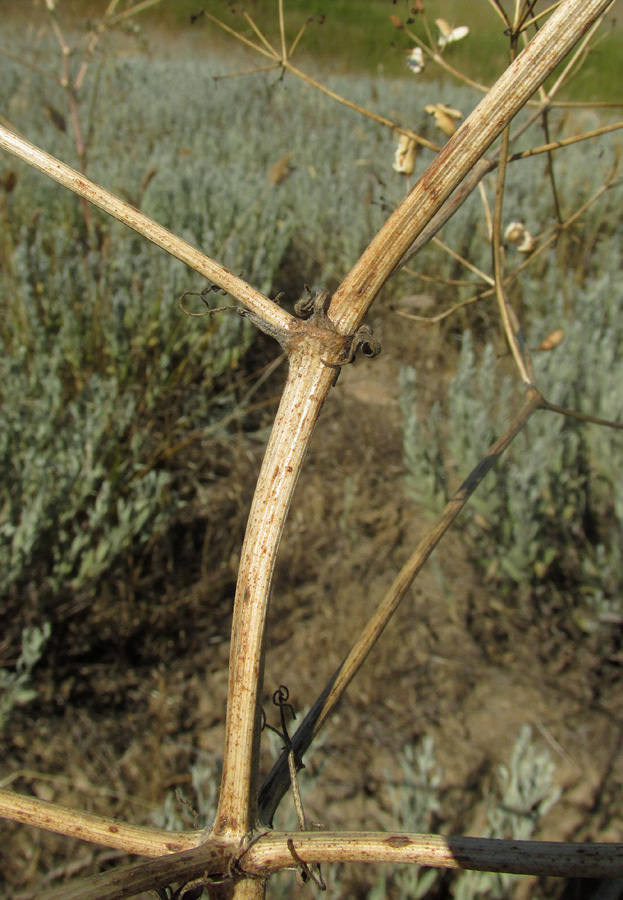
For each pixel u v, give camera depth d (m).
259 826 0.22
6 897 0.72
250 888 0.21
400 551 1.19
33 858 0.75
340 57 3.99
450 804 0.85
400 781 0.88
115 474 1.06
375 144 2.52
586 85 3.17
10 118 2.37
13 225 1.62
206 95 3.19
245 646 0.21
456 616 1.08
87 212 1.55
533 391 0.40
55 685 0.92
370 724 0.94
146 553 1.06
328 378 0.21
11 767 0.83
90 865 0.76
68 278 1.32
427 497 1.12
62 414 1.07
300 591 1.11
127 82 2.85
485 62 2.44
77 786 0.83
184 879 0.20
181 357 1.44
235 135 2.57
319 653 1.02
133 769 0.86
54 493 0.94
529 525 1.02
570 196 2.00
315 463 1.36
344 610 1.07
